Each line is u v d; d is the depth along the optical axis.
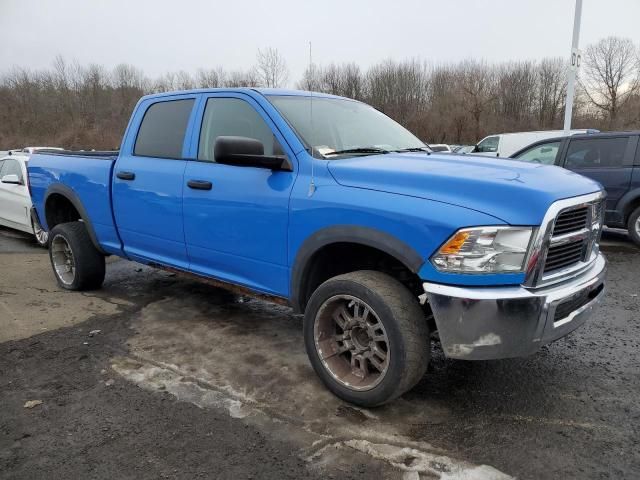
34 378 3.51
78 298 5.29
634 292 5.63
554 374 3.59
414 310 2.87
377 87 41.31
